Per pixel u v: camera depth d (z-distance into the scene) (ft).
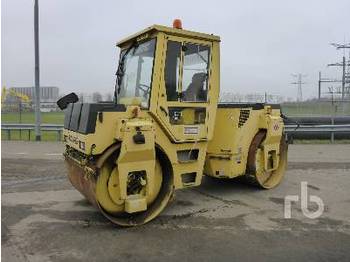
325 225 18.52
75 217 19.75
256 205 21.74
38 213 20.40
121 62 22.00
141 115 18.51
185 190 24.95
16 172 30.53
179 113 19.84
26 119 75.51
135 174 18.31
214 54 21.18
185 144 20.15
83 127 17.84
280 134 25.36
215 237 17.06
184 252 15.56
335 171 30.99
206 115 20.89
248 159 24.17
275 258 14.96
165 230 17.95
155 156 19.08
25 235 17.38
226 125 22.97
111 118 17.76
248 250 15.69
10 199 22.98
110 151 17.60
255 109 24.39
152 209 19.27
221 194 24.02
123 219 18.56
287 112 71.36
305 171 30.96
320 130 49.98
